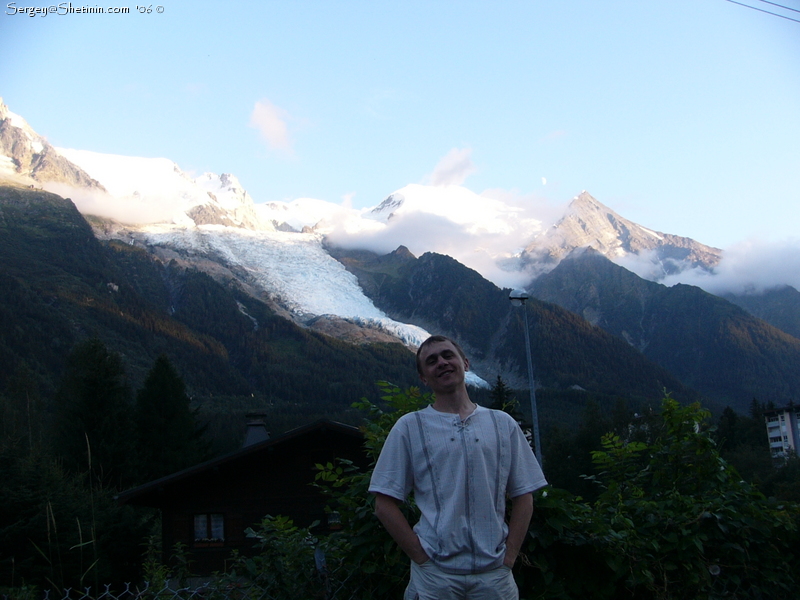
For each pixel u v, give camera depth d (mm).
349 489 4125
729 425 80125
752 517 4848
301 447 20266
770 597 4871
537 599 3945
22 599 3805
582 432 68125
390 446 3385
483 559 3203
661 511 4633
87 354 39812
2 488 15891
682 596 4512
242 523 19719
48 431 38906
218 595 3770
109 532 18703
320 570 3721
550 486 4145
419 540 3242
